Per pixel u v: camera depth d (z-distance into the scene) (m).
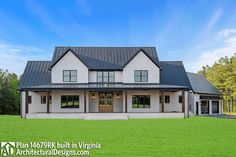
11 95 61.53
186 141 16.09
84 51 43.69
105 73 41.28
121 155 12.46
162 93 39.38
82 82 40.44
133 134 19.09
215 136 18.16
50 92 40.72
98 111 40.81
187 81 42.84
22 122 29.86
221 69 71.56
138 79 40.78
